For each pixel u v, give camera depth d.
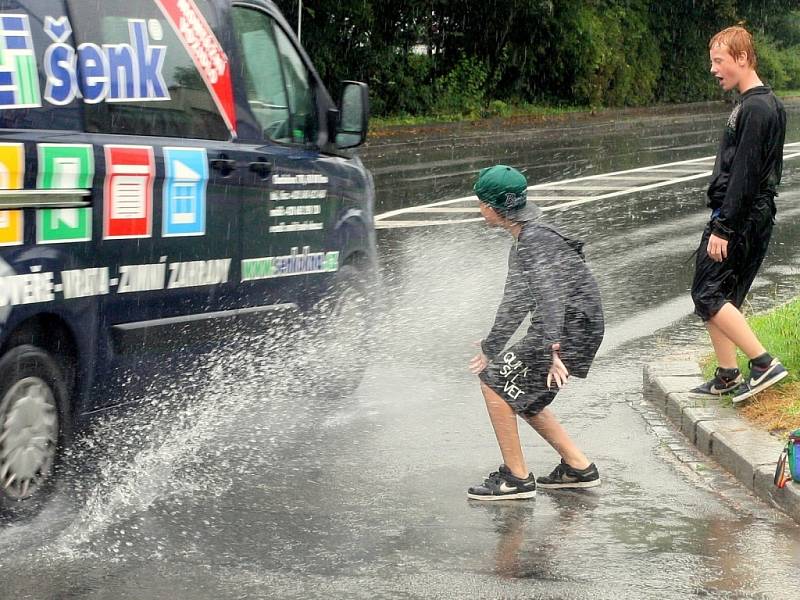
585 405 10.27
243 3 9.14
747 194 9.05
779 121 9.12
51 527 7.11
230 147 8.75
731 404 9.60
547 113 49.03
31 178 7.04
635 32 55.25
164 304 8.19
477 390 10.59
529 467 8.55
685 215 22.11
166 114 8.20
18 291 6.99
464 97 45.34
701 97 62.38
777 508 7.78
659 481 8.34
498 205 7.77
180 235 8.24
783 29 77.75
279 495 7.78
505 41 48.53
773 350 10.34
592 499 7.94
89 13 7.61
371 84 41.25
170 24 8.29
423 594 6.23
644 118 50.47
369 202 10.52
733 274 9.43
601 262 17.25
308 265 9.65
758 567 6.71
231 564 6.59
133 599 6.08
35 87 7.16
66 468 7.60
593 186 26.45
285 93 9.55
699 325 13.40
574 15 49.34
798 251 18.58
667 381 10.31
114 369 7.87
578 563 6.74
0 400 7.01
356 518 7.41
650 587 6.39
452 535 7.17
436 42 46.75
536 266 7.68
